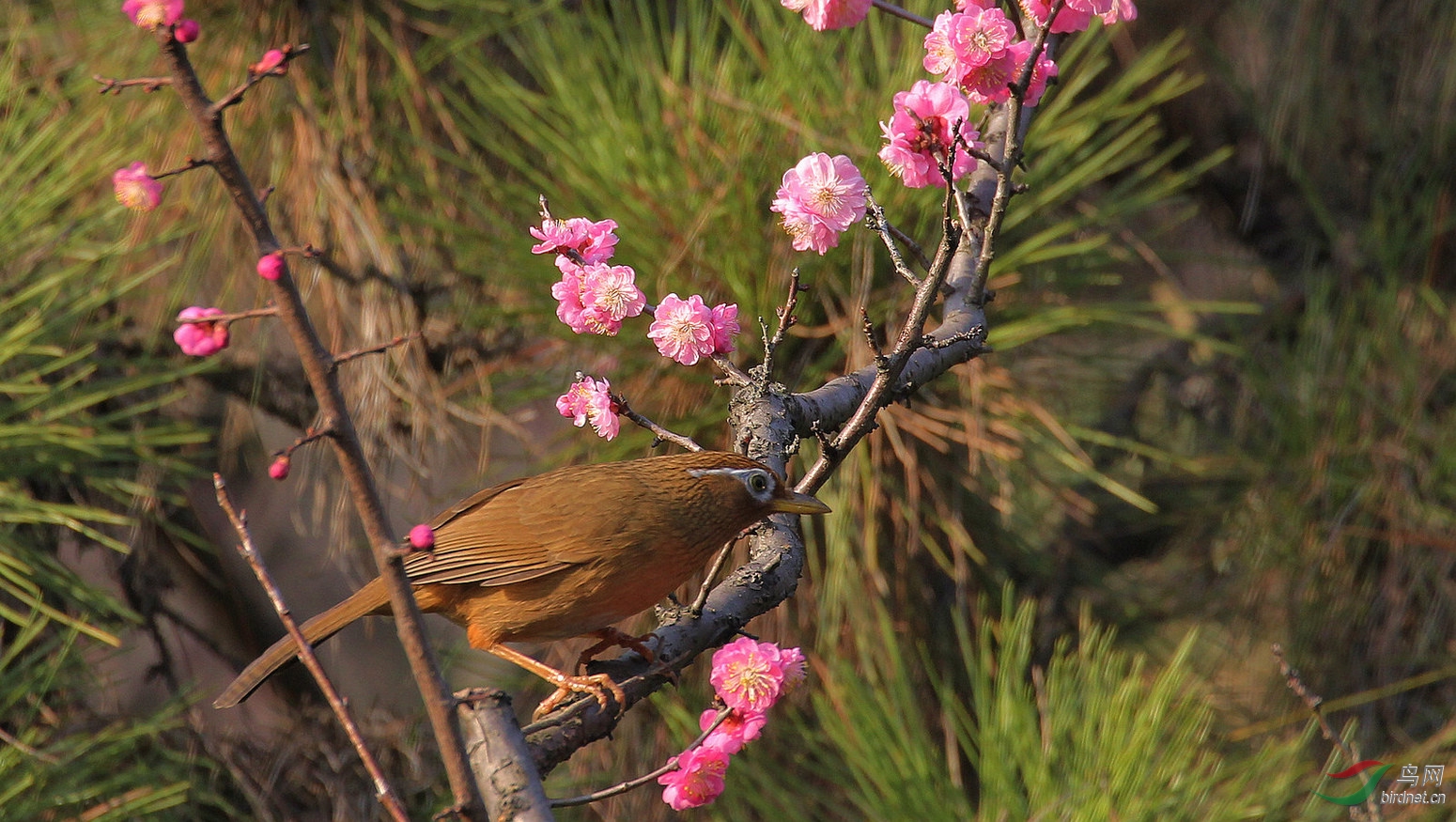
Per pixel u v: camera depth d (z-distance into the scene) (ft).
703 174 24.82
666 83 25.79
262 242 9.28
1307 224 34.40
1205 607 32.22
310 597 36.04
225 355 31.01
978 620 28.04
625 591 17.29
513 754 11.43
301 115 28.96
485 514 17.89
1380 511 28.27
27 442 24.00
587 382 17.13
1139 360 35.37
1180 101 35.50
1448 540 27.40
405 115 29.99
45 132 25.54
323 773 29.58
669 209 24.45
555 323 25.72
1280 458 30.35
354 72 29.40
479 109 30.53
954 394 26.76
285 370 31.27
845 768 25.54
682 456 17.93
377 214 28.86
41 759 23.59
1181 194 36.96
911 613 27.50
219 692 32.91
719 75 25.84
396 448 28.91
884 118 24.25
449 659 32.04
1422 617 27.71
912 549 25.75
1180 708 21.43
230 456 35.01
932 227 24.27
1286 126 32.24
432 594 17.94
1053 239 28.17
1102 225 29.78
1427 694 27.25
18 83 27.99
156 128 28.91
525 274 25.58
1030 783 20.63
